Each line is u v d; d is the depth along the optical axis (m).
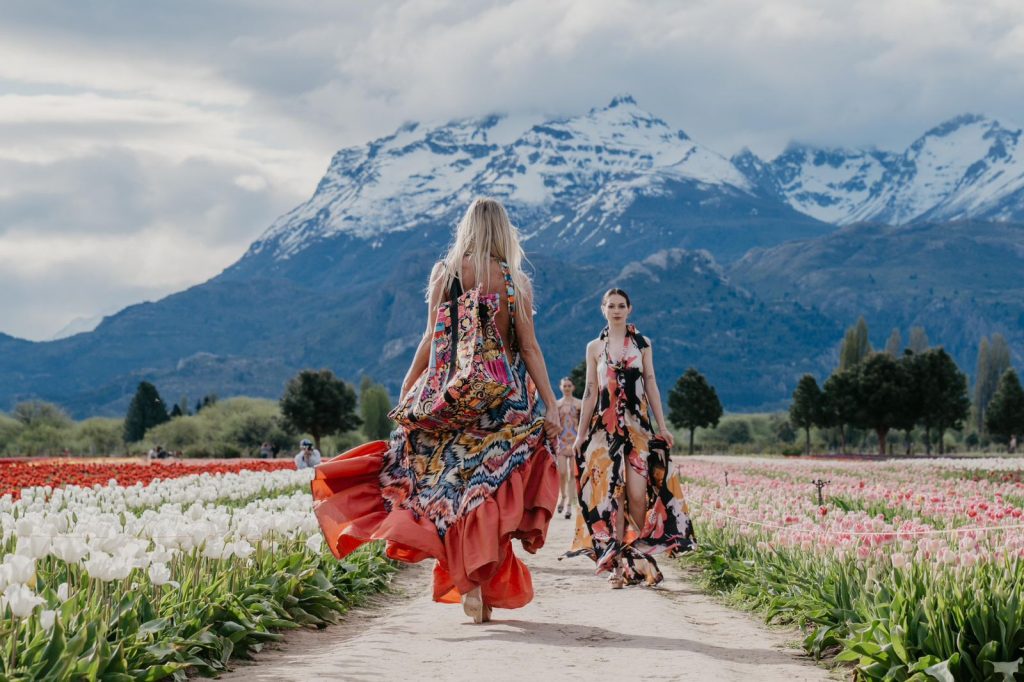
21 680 4.66
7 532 7.13
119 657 5.21
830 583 7.34
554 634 6.84
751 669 6.11
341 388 85.31
